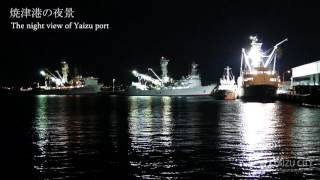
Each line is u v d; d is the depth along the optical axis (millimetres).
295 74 121688
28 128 49844
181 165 27812
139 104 112750
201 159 29578
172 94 195875
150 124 53219
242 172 25953
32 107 100188
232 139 38562
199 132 44000
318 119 56688
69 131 46250
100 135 42375
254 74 116375
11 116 69688
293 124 50531
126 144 36344
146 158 30141
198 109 84750
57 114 74062
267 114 66625
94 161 29297
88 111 82562
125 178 24984
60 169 27172
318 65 103625
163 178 24891
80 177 25328
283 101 112000
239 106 92938
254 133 42562
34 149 34281
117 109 89000
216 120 57844
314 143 35812
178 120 58781
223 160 29172
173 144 36094
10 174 26109
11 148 34875
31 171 26766
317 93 82562
